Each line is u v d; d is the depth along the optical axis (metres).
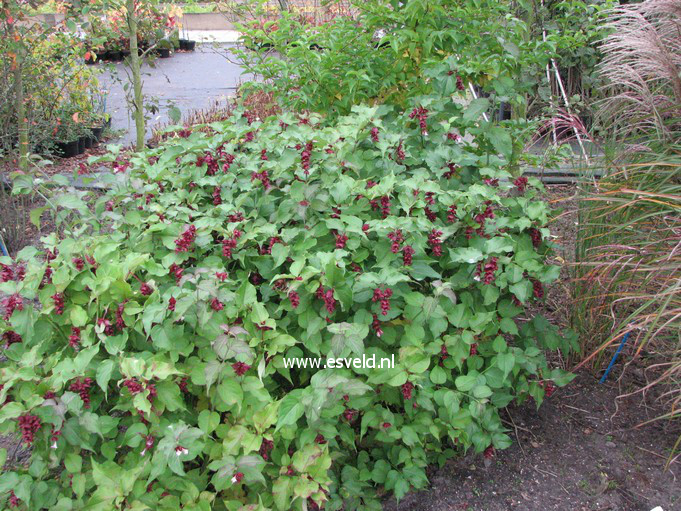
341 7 6.49
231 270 2.43
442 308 2.23
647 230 2.84
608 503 2.39
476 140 2.91
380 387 2.27
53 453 1.80
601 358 3.11
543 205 2.49
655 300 2.40
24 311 1.95
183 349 1.96
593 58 6.01
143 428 1.87
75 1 4.95
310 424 1.86
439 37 3.05
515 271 2.25
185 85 11.63
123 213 2.66
